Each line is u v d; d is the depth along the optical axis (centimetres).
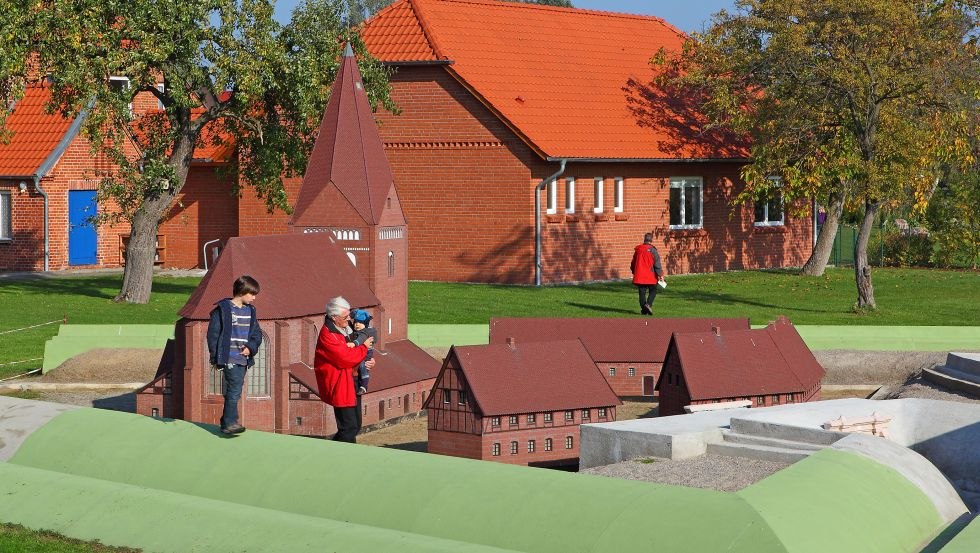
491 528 1057
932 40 3038
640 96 4022
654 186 3897
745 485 1125
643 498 1035
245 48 3011
